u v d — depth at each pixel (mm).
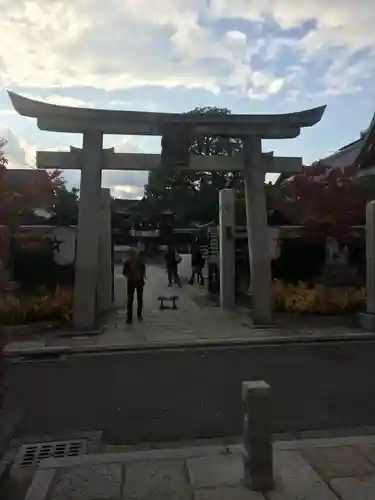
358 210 13445
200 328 10688
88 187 10570
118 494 3594
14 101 10031
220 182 35750
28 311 10531
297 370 7418
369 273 10852
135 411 5703
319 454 4258
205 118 10711
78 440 4883
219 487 3662
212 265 16609
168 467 4031
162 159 10773
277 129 11070
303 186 13531
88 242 10422
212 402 5988
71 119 10445
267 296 11062
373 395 6219
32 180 14875
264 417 3650
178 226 38562
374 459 4145
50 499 3525
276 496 3510
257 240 11117
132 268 11617
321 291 12594
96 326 10562
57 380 6969
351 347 9031
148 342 9195
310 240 13898
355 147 23188
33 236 13297
